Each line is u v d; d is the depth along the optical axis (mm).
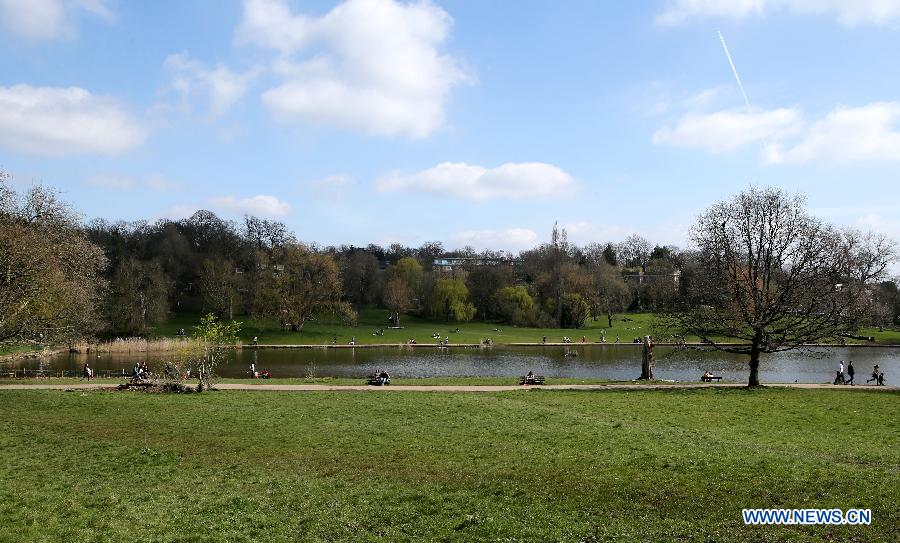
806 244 47625
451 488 19984
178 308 136875
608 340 116375
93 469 22797
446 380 53156
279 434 28266
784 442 26203
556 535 15875
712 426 30422
